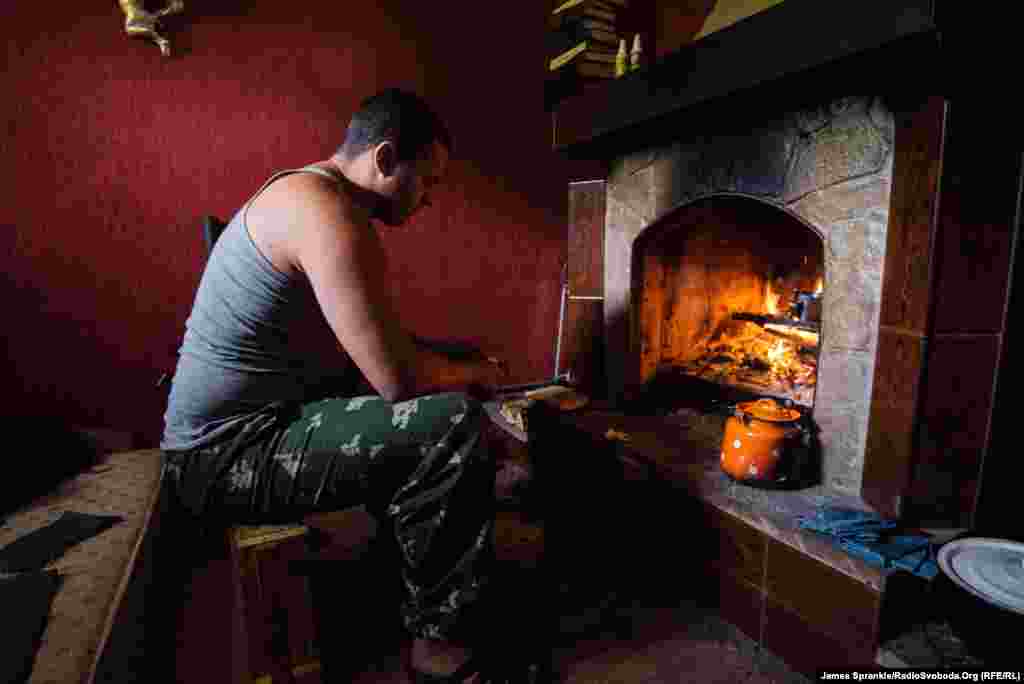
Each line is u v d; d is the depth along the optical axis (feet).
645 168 7.40
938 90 4.01
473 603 3.91
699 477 5.55
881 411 4.68
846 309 5.03
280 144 7.89
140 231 7.23
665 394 8.34
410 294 9.27
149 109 7.08
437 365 3.91
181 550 6.45
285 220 3.46
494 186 9.59
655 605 5.42
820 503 4.99
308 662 4.17
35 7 6.41
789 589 4.57
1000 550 4.04
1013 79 4.22
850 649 4.16
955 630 3.71
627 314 7.90
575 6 7.78
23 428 6.12
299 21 7.77
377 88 8.42
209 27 7.27
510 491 7.26
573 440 6.85
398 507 3.88
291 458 3.76
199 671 4.61
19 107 6.47
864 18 3.84
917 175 4.25
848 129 4.85
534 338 10.41
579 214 8.41
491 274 9.83
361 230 3.50
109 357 7.25
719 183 6.27
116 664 3.46
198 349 3.78
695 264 8.34
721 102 5.36
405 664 4.36
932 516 4.60
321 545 6.39
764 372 7.42
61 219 6.82
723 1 6.63
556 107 7.75
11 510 5.07
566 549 6.12
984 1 3.71
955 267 4.22
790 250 7.53
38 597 3.66
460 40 8.89
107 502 5.27
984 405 4.58
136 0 6.65
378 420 3.82
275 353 3.83
